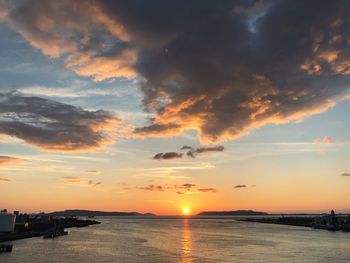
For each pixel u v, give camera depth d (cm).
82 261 6600
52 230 13488
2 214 11962
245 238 11938
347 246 9262
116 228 19250
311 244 9806
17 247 8744
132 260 6762
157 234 14050
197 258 7044
